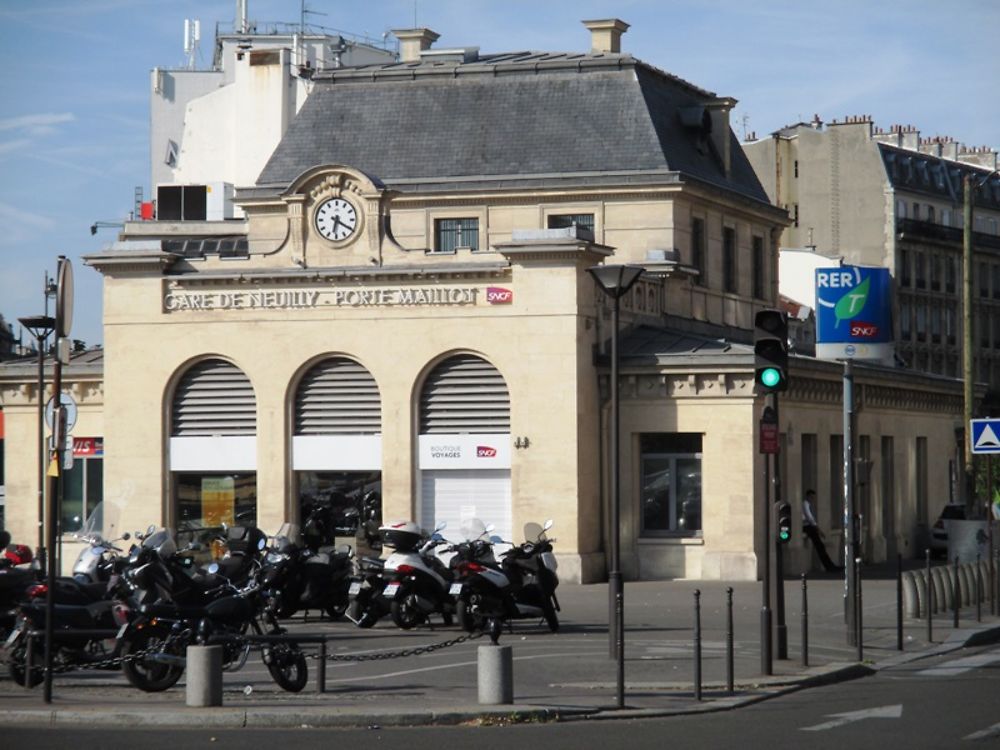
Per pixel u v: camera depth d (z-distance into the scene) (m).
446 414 45.34
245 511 46.66
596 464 45.22
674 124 53.84
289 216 46.84
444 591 31.72
